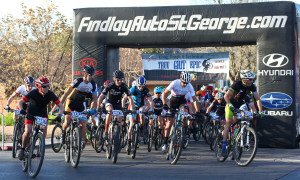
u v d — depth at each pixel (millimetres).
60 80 23906
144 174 6008
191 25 10602
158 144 9508
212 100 10977
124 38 10914
